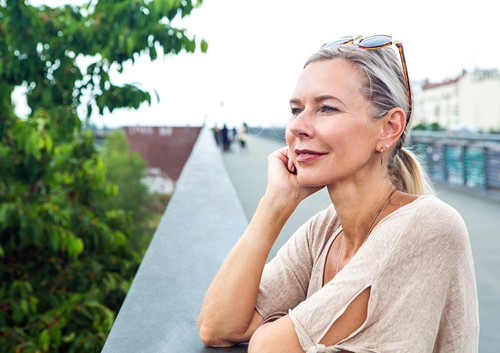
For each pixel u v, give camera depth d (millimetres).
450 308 1158
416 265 1124
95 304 5848
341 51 1232
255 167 17375
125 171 39688
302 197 1440
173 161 60219
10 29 6223
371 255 1149
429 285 1117
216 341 1447
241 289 1406
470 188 11695
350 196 1302
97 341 5547
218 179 6410
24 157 6566
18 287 6012
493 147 10977
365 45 1222
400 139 1317
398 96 1240
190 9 5809
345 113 1221
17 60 6289
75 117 6379
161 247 2705
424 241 1130
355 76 1216
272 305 1457
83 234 6766
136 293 1929
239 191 10781
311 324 1152
